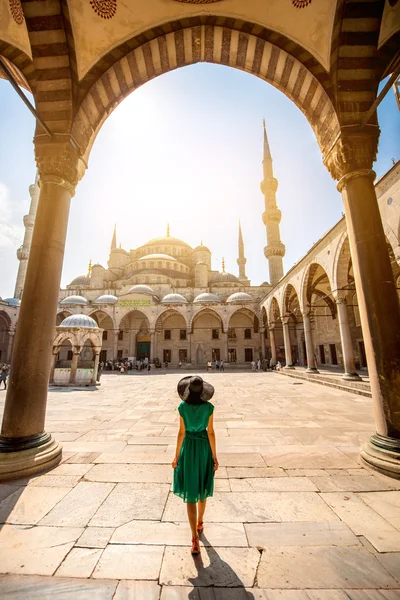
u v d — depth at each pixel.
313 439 5.45
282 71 5.73
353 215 4.82
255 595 1.89
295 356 34.34
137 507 3.06
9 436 4.05
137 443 5.33
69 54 4.89
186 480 2.43
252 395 11.65
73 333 16.06
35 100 5.09
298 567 2.16
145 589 1.95
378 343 4.20
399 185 9.02
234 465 4.18
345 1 4.52
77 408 9.15
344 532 2.59
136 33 5.27
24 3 4.56
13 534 2.59
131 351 36.78
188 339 33.59
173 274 44.94
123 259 49.59
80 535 2.57
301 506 3.04
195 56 5.94
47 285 4.60
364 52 4.87
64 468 4.09
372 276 4.43
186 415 2.65
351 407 8.79
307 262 17.52
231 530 2.64
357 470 3.93
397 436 3.93
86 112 5.39
